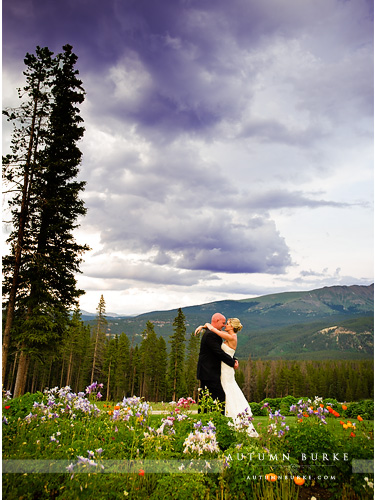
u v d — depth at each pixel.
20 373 10.80
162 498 2.78
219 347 5.14
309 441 3.44
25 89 10.48
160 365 38.16
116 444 3.62
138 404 4.39
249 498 2.96
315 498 3.01
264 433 3.85
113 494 2.79
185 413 4.43
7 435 3.71
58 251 11.38
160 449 3.51
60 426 4.12
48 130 10.88
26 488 2.71
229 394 5.04
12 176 10.36
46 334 10.84
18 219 10.38
